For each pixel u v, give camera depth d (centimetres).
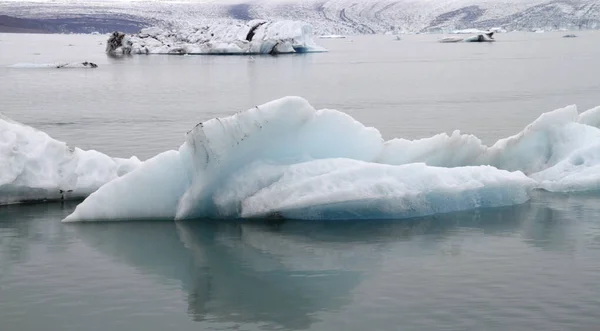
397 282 934
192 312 851
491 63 6153
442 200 1242
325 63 6525
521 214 1241
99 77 4897
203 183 1187
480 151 1463
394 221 1197
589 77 4425
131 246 1090
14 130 1341
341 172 1193
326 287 923
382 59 7206
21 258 1038
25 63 6203
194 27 9250
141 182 1214
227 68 5862
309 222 1189
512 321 809
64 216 1240
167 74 5216
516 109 2842
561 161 1445
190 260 1030
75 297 896
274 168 1212
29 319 831
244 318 834
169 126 2428
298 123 1223
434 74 4972
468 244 1085
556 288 903
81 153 1377
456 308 847
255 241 1105
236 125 1182
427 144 1384
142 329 805
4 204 1309
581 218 1216
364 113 2786
